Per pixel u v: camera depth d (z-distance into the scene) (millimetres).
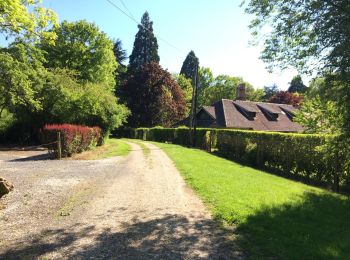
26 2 13062
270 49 10969
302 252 5676
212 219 7695
